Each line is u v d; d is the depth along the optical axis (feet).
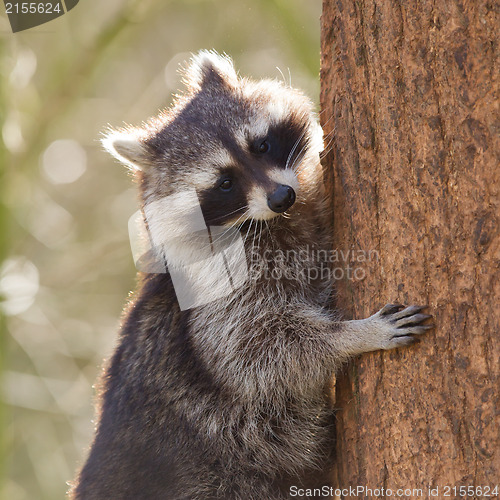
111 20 57.36
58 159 69.15
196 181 29.76
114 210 68.28
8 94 52.90
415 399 21.81
